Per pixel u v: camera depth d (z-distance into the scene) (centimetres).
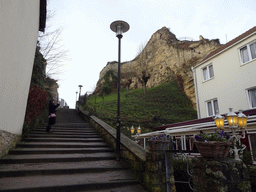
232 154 440
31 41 683
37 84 927
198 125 720
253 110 684
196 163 255
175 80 2920
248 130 612
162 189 347
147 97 2466
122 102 2264
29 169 399
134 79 3656
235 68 1092
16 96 539
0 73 401
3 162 441
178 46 3338
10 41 442
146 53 3900
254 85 970
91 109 1602
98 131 891
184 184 414
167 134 626
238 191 211
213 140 249
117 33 603
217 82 1212
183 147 839
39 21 875
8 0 398
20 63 547
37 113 828
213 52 1438
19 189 311
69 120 1331
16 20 468
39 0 729
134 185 392
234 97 1077
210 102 1277
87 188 352
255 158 443
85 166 455
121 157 539
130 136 1227
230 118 444
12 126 530
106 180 386
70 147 630
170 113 1966
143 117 1714
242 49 1084
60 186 335
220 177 211
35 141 655
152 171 356
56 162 484
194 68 1452
